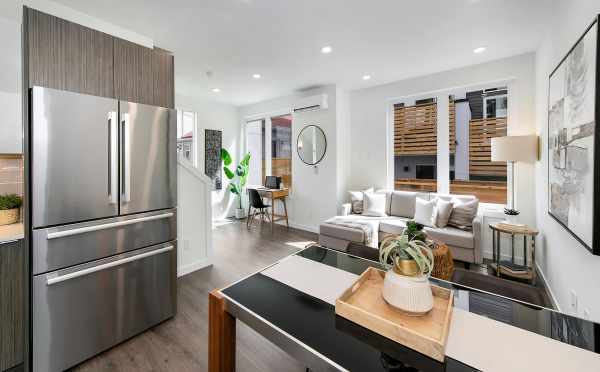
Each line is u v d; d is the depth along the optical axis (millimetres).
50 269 1576
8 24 2041
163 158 2109
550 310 1040
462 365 760
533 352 809
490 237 3641
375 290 1167
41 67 1558
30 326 1540
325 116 4859
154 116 2037
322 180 4984
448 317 919
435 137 4246
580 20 1727
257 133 6285
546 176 2637
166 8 2354
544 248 2812
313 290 1226
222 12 2424
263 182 6258
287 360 1771
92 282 1756
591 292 1600
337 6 2344
